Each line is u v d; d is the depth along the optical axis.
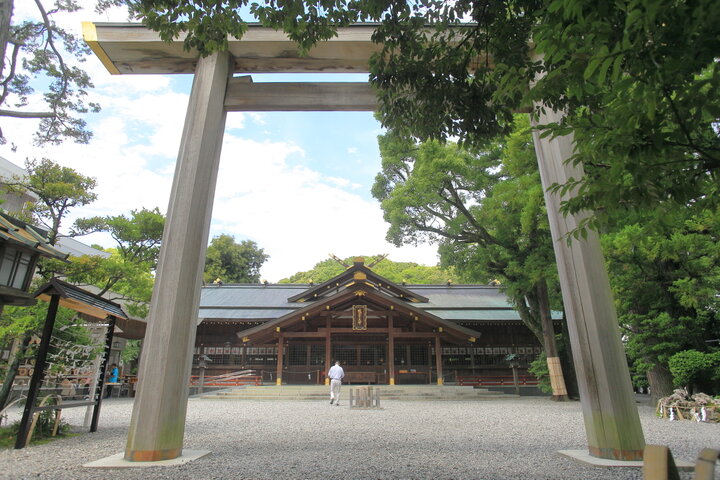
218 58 5.67
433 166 14.78
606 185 2.66
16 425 6.42
